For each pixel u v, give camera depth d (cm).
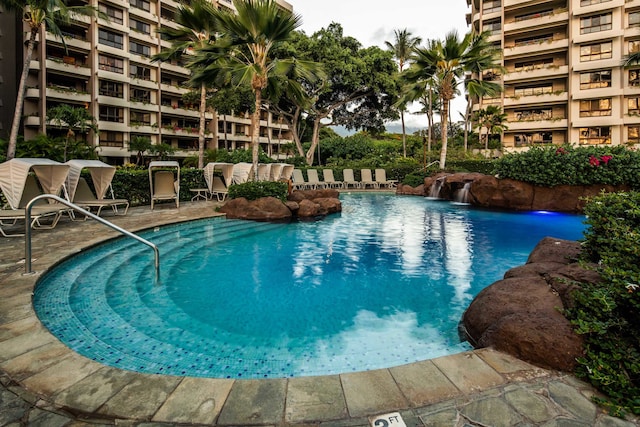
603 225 338
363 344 305
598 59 2744
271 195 1040
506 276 368
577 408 184
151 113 3503
